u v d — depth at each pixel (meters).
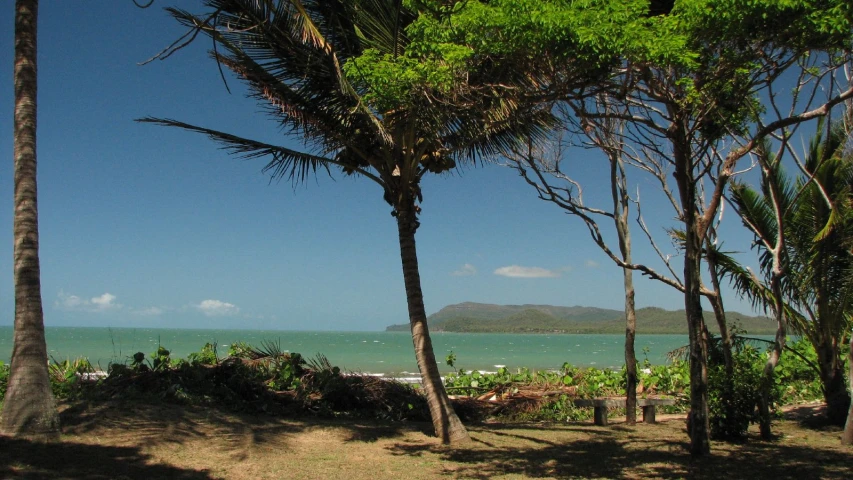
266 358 11.79
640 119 7.67
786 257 10.36
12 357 7.16
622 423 11.33
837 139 10.77
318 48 8.31
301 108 9.29
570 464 7.54
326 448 8.16
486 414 12.05
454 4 7.21
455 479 6.75
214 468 6.79
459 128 9.23
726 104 7.43
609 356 51.50
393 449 8.31
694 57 6.33
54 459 6.40
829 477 6.89
